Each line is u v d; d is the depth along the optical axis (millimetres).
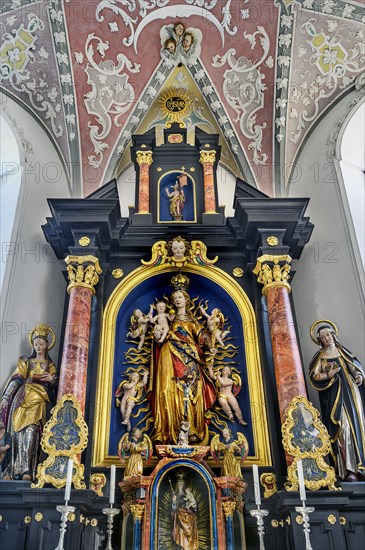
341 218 8320
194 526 5684
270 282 7398
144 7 8914
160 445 6070
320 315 7809
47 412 6555
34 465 6098
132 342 7516
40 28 8781
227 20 9094
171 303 7855
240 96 9719
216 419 6867
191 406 6648
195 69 9664
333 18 8836
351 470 6004
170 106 9969
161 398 6684
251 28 9148
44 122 9406
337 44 9086
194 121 10062
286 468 6234
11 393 6379
